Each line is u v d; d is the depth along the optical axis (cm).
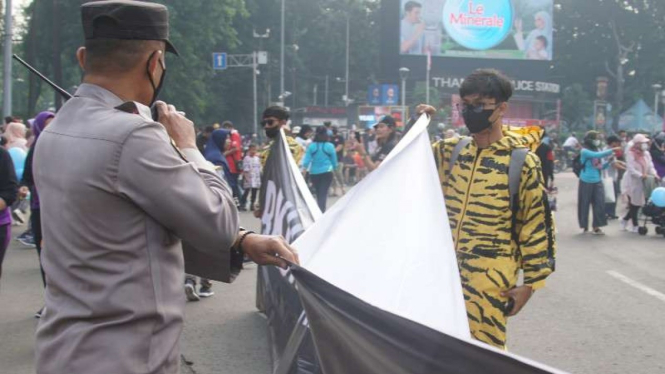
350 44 7569
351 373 248
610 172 1716
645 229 1350
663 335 652
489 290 378
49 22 3312
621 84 6425
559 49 7131
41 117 696
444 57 5809
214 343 616
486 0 5812
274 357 516
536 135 404
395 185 351
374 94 5519
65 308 205
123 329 201
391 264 331
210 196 210
